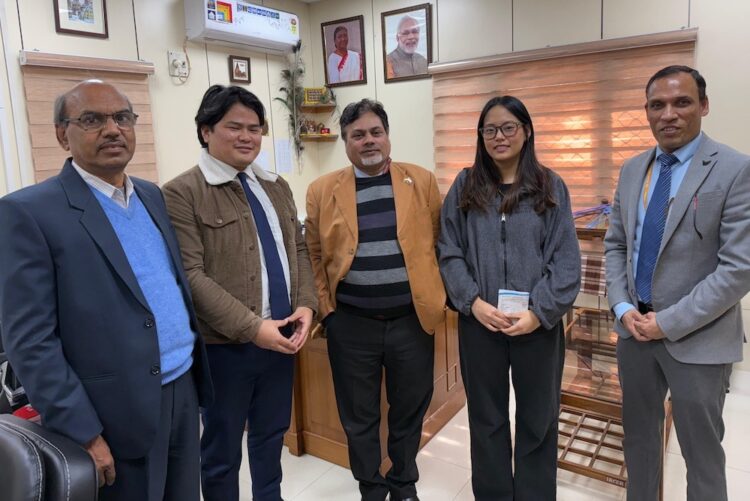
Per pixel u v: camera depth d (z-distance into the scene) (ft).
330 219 6.46
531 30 11.63
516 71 11.91
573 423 8.41
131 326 4.29
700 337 5.15
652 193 5.56
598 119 11.21
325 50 14.60
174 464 5.02
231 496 6.12
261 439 6.42
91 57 9.95
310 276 6.49
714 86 9.96
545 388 6.03
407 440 6.82
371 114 6.14
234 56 12.78
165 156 11.50
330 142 15.06
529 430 6.21
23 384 3.89
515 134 5.74
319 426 8.47
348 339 6.52
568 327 8.79
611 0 10.68
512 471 7.11
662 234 5.37
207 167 5.66
